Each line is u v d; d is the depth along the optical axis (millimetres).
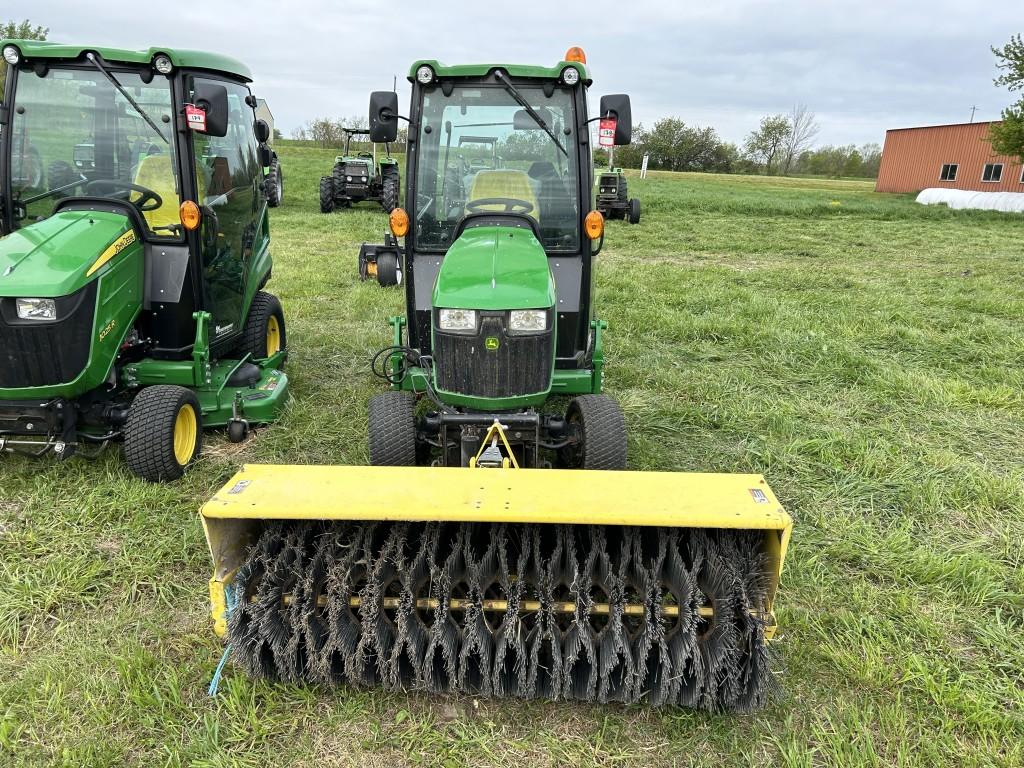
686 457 5059
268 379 5664
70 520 4027
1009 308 9031
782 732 2754
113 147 4707
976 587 3607
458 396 3566
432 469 2854
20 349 3969
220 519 2709
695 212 22016
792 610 3381
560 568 2803
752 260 13672
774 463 4941
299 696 2852
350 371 6617
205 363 4859
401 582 2738
